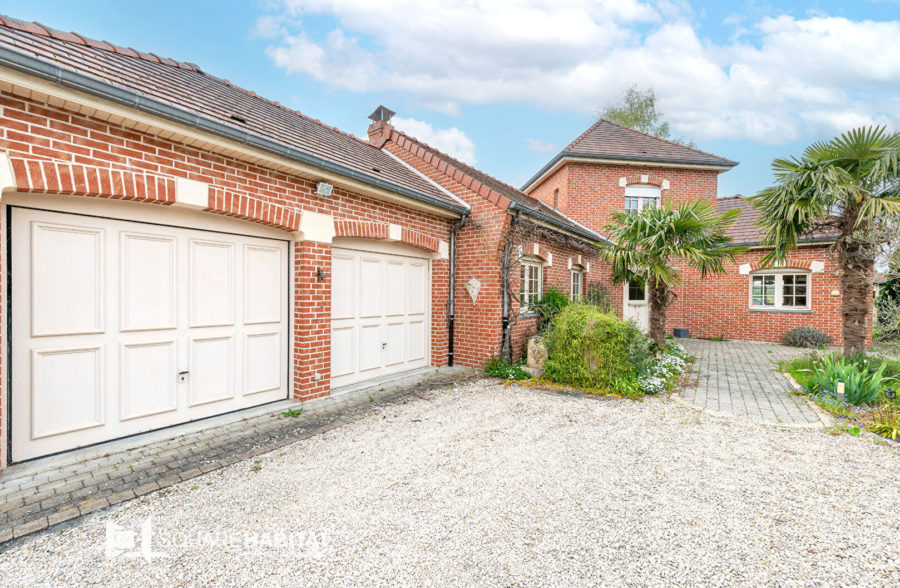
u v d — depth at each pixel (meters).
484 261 7.87
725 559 2.44
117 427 4.01
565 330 6.73
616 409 5.59
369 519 2.86
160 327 4.29
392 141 9.77
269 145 4.52
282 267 5.48
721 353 11.05
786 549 2.54
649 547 2.55
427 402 5.77
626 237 8.66
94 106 3.38
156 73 5.24
